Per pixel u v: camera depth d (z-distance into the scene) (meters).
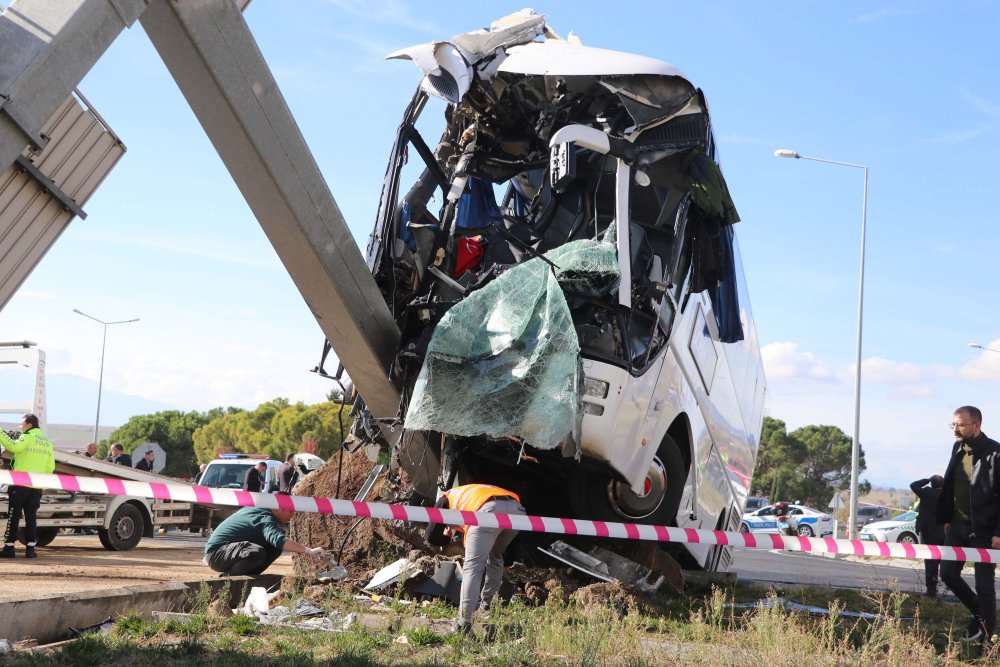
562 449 7.29
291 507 5.33
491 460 8.94
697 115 8.45
